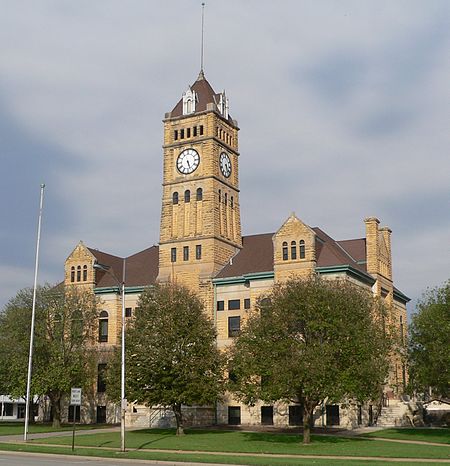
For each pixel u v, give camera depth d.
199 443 58.41
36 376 81.50
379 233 97.56
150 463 43.38
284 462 42.25
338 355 57.72
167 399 68.50
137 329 72.00
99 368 97.38
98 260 102.62
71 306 88.38
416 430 73.81
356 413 80.12
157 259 105.81
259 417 85.81
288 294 60.78
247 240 101.88
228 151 103.00
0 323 87.56
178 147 100.62
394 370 87.44
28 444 57.62
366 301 63.59
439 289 69.31
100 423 95.19
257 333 59.88
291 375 55.50
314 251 85.62
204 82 104.56
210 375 70.81
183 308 72.94
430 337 67.06
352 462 42.22
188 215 97.75
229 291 92.25
